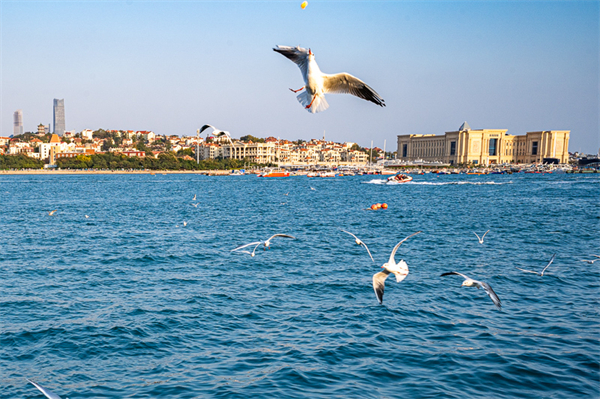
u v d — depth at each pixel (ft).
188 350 67.92
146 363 64.28
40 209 277.85
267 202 326.03
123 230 184.85
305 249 138.21
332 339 70.54
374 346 67.92
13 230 185.68
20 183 618.44
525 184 554.05
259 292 94.17
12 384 59.36
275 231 178.91
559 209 260.01
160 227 194.18
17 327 75.87
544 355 64.23
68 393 57.16
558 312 80.38
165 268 115.85
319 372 60.85
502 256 126.72
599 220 207.72
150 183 629.92
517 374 59.52
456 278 102.42
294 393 56.13
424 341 69.46
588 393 55.36
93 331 74.18
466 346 67.46
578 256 126.31
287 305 85.97
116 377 60.80
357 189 476.95
